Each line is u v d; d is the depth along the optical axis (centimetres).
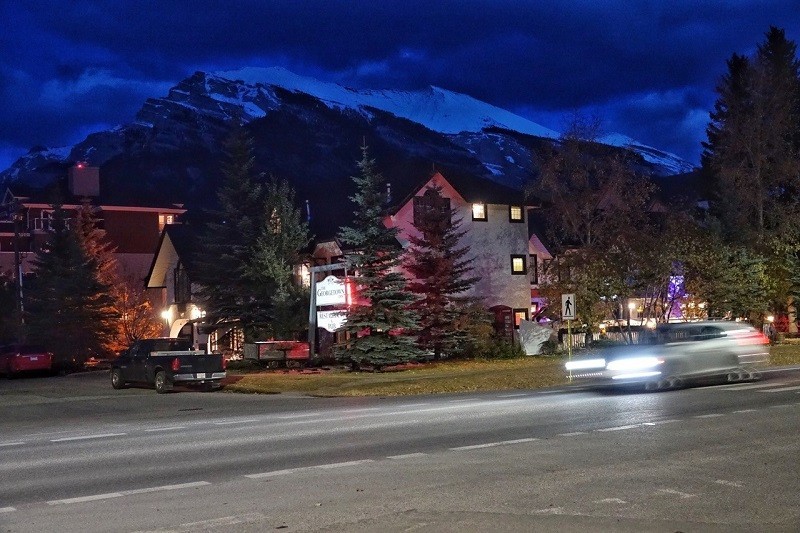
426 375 3209
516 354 4094
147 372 3116
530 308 5100
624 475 1101
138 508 1006
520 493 1009
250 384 3119
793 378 2553
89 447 1591
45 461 1427
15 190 7475
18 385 3734
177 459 1383
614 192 4500
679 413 1742
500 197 5006
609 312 4103
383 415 1934
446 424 1697
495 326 4866
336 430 1675
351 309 3641
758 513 887
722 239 4553
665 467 1148
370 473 1175
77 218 5556
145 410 2433
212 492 1087
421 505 959
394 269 4347
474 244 4922
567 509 920
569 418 1723
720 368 2436
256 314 4369
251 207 4516
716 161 5600
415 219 4078
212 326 4469
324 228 4822
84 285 4856
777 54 6250
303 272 4909
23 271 7262
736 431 1459
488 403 2133
